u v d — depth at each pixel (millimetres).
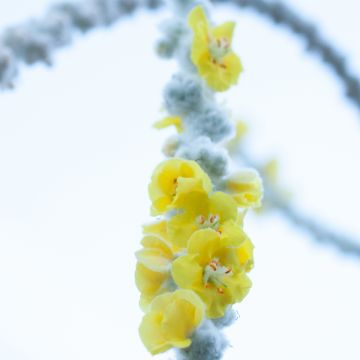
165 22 520
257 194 483
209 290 460
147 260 467
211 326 462
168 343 453
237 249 468
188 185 463
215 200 465
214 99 510
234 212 465
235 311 471
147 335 458
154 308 458
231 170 486
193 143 484
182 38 517
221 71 508
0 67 543
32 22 571
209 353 456
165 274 469
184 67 513
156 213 472
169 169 473
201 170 466
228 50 510
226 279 461
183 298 456
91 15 593
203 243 459
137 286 470
